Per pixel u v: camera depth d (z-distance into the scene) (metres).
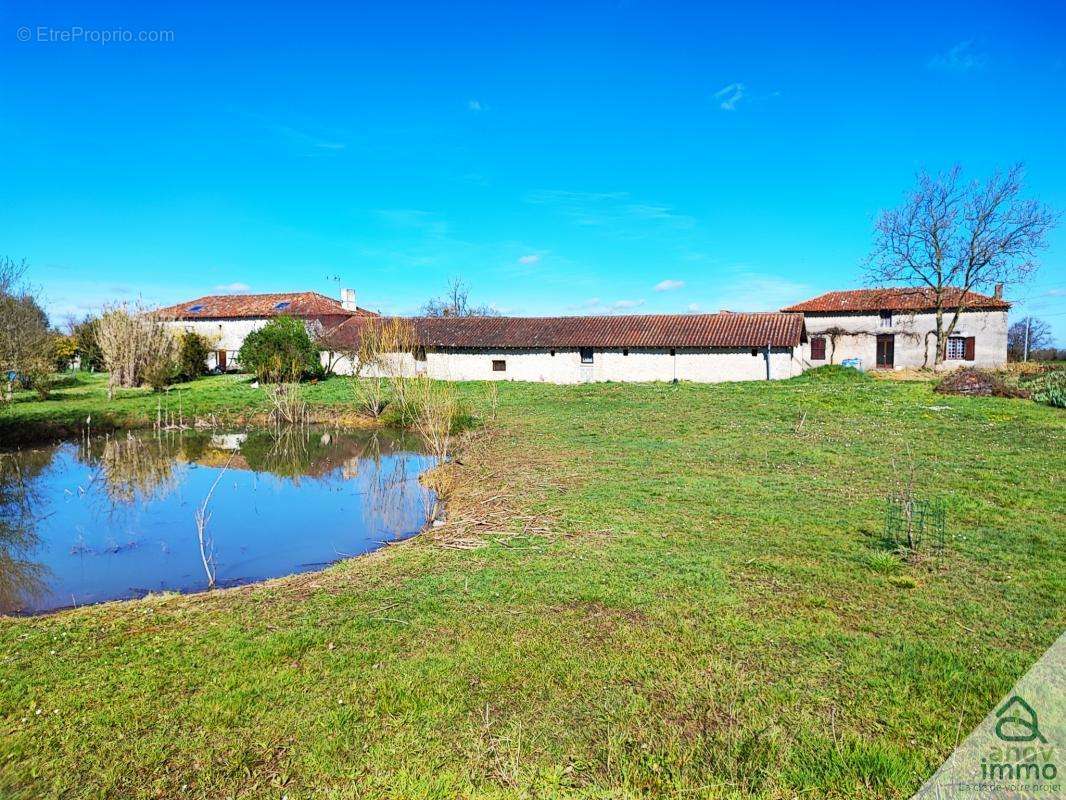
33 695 5.39
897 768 4.17
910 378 31.67
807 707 4.94
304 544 11.11
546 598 7.15
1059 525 9.05
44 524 12.45
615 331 36.06
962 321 38.06
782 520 9.70
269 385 31.42
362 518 12.76
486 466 15.12
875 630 6.13
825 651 5.76
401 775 4.33
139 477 16.98
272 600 7.53
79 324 48.59
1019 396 23.20
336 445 21.28
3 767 4.50
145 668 5.82
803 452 14.80
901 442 15.62
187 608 7.38
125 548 10.89
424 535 10.35
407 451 20.06
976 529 8.97
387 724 4.90
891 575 7.43
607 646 6.00
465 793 4.16
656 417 21.38
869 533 8.98
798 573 7.59
